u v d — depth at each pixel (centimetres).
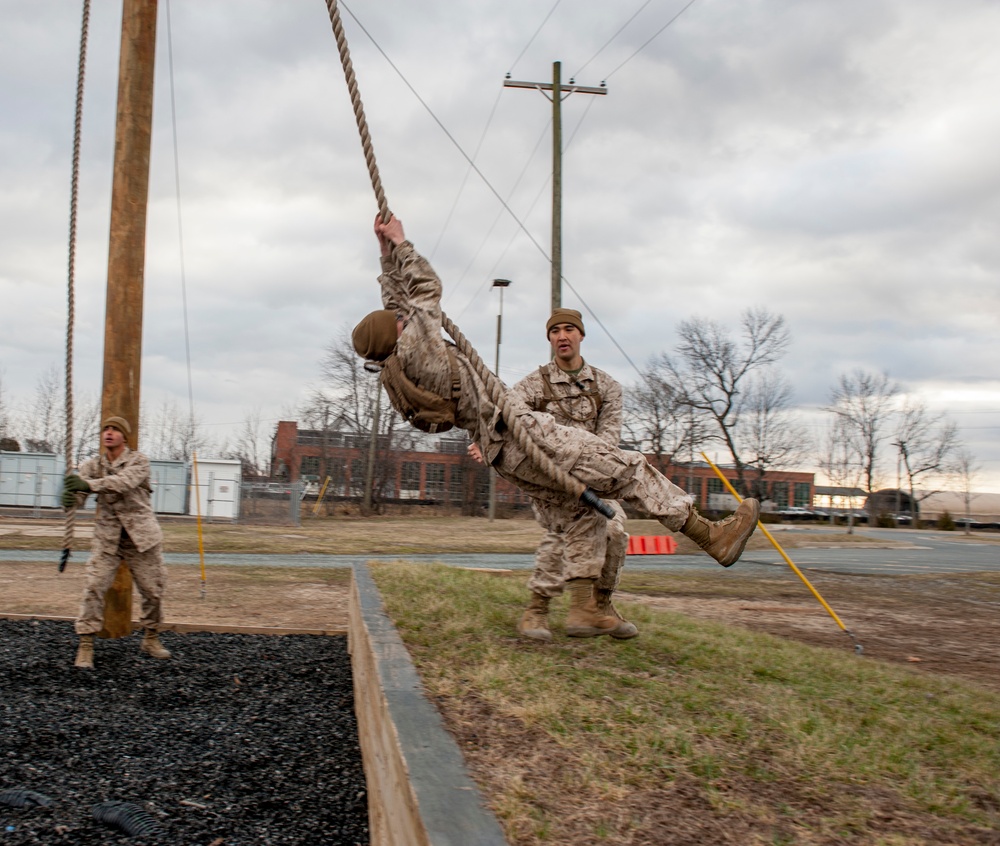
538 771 291
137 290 843
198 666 729
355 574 765
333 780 485
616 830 253
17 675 669
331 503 5438
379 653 439
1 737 523
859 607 1328
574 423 538
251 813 438
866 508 7631
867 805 284
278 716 598
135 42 850
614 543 514
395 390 423
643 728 342
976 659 857
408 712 341
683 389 6159
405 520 4541
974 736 385
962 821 276
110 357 832
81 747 517
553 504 477
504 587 738
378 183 416
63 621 891
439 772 281
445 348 423
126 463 743
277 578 1432
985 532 7056
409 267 412
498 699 368
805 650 628
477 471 6006
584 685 402
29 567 1446
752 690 426
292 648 812
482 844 231
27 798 436
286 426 6756
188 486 3538
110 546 735
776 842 253
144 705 611
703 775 299
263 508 3612
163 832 410
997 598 1572
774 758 321
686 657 499
